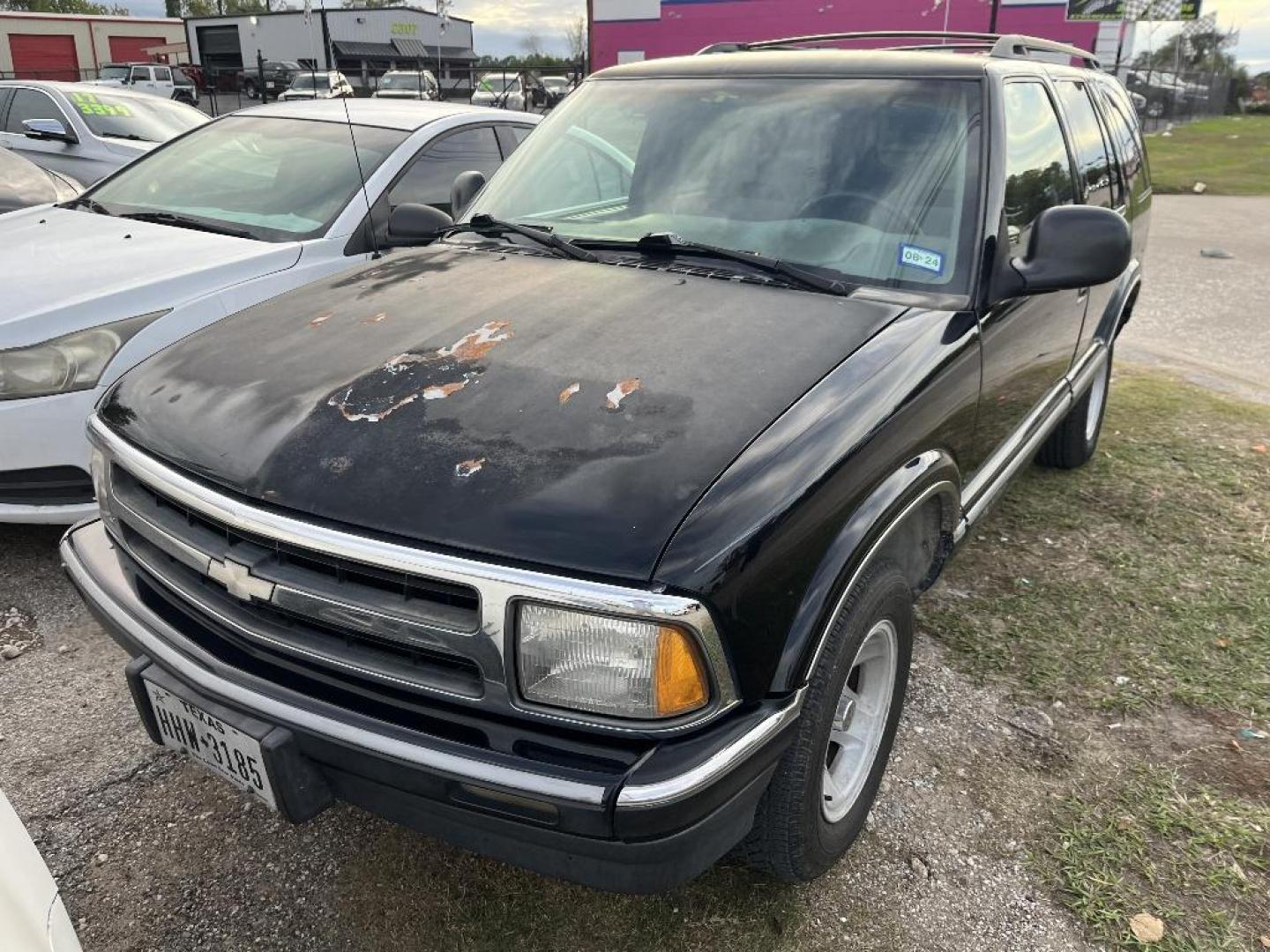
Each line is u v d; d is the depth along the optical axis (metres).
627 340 2.26
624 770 1.69
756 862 2.22
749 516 1.79
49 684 3.09
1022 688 3.17
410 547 1.75
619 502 1.76
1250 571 3.92
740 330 2.33
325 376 2.19
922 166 2.80
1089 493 4.64
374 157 4.65
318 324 2.48
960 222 2.71
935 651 3.35
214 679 1.97
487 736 1.78
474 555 1.72
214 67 31.66
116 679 3.13
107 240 4.19
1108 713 3.05
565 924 2.26
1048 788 2.72
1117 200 4.34
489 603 1.70
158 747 2.82
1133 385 6.44
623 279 2.64
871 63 3.10
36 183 6.25
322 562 1.84
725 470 1.85
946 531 2.66
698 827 1.73
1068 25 20.30
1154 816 2.61
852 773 2.39
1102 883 2.39
